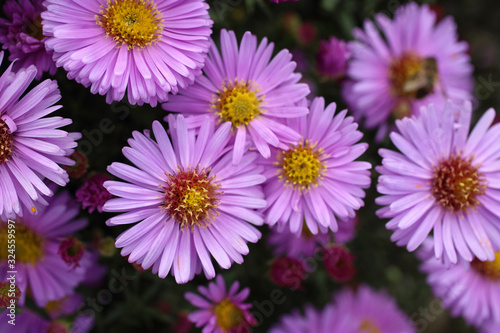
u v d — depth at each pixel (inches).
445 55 10.9
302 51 10.7
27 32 8.2
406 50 10.7
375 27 11.0
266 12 9.4
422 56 10.7
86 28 8.0
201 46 8.1
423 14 10.7
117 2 8.1
